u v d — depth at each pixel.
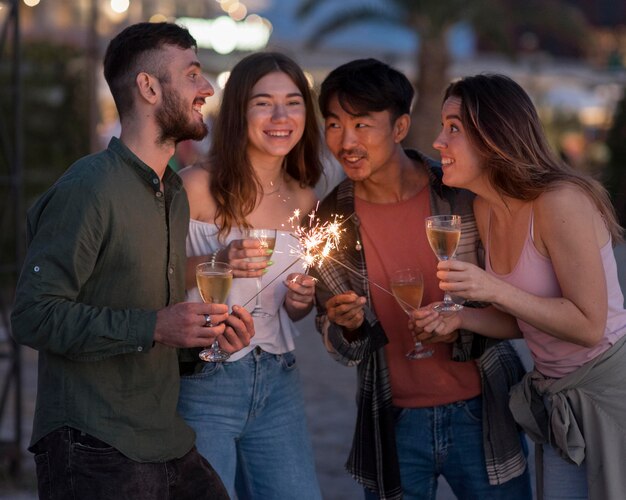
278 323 3.21
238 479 3.31
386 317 3.27
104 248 2.55
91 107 10.77
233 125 3.18
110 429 2.56
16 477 4.96
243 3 17.14
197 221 3.22
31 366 7.34
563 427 2.85
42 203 2.54
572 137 20.84
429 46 16.84
